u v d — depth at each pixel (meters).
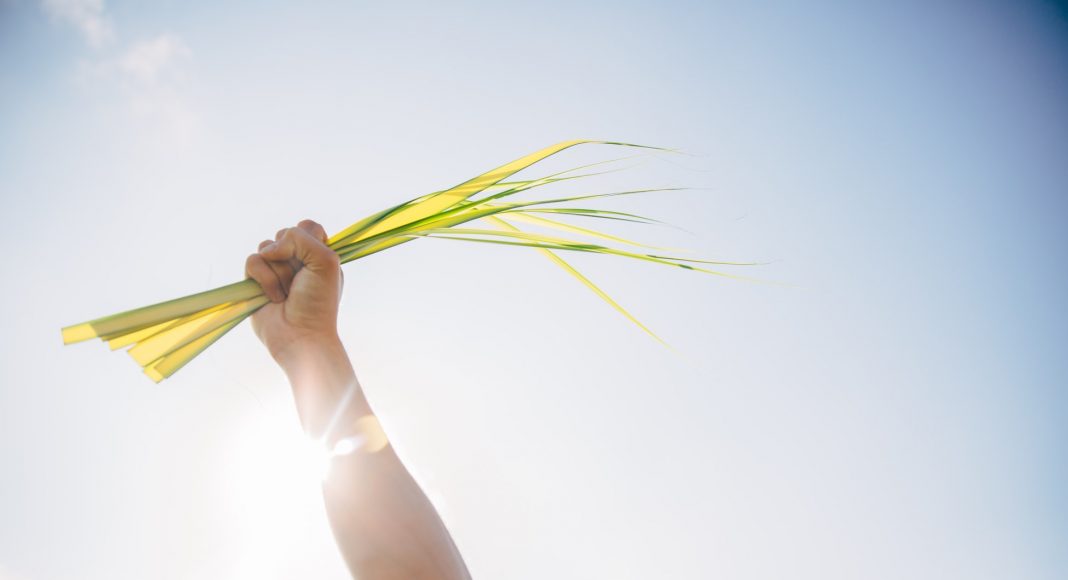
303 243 1.33
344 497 1.25
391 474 1.27
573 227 1.58
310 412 1.29
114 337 1.29
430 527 1.25
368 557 1.23
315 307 1.32
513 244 1.49
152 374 1.32
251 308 1.34
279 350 1.31
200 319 1.33
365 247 1.46
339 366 1.30
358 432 1.27
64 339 1.27
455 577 1.24
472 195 1.51
